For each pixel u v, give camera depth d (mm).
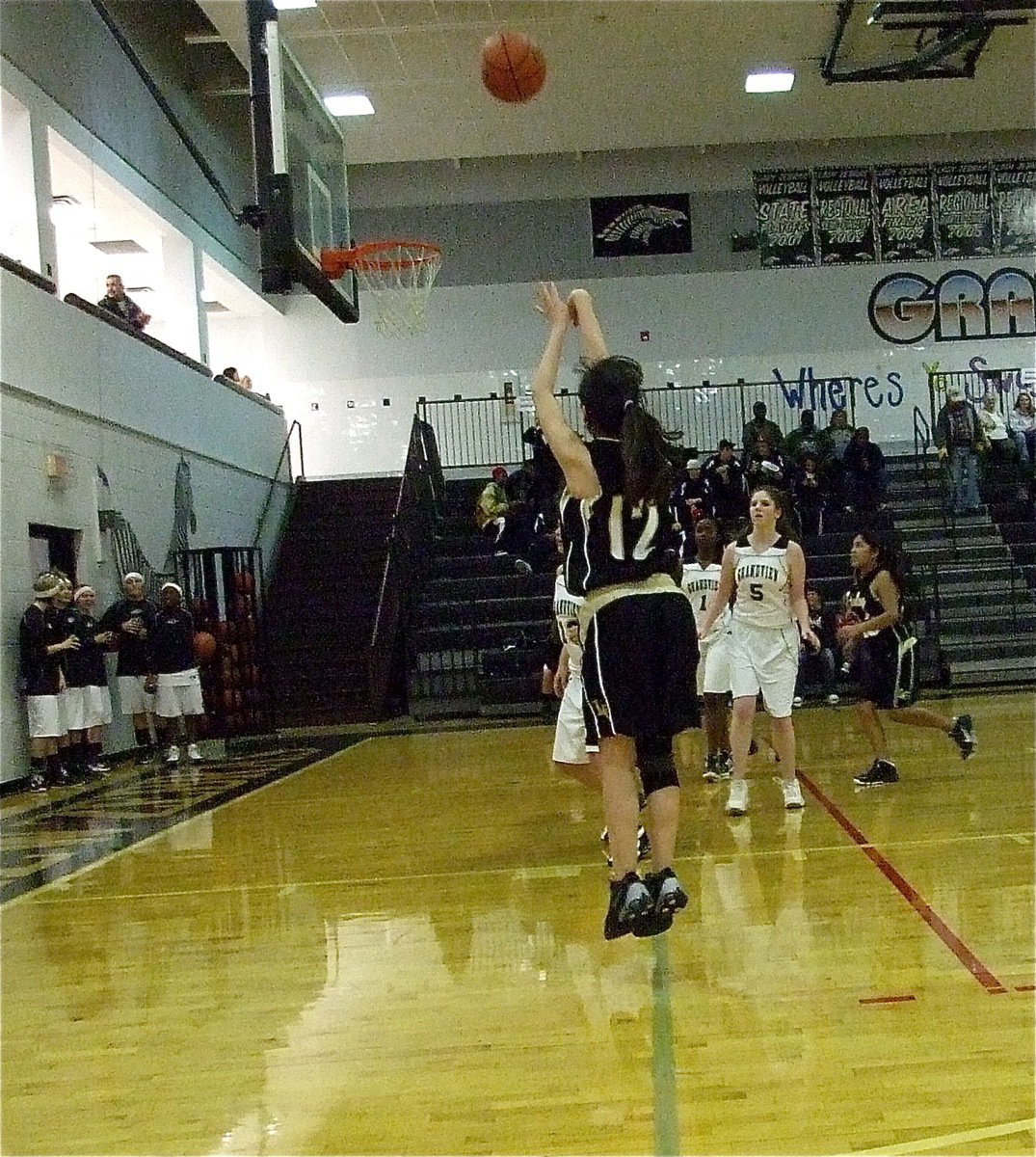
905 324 20812
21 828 8000
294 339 20750
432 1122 2779
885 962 3801
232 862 6367
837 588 15211
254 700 13953
